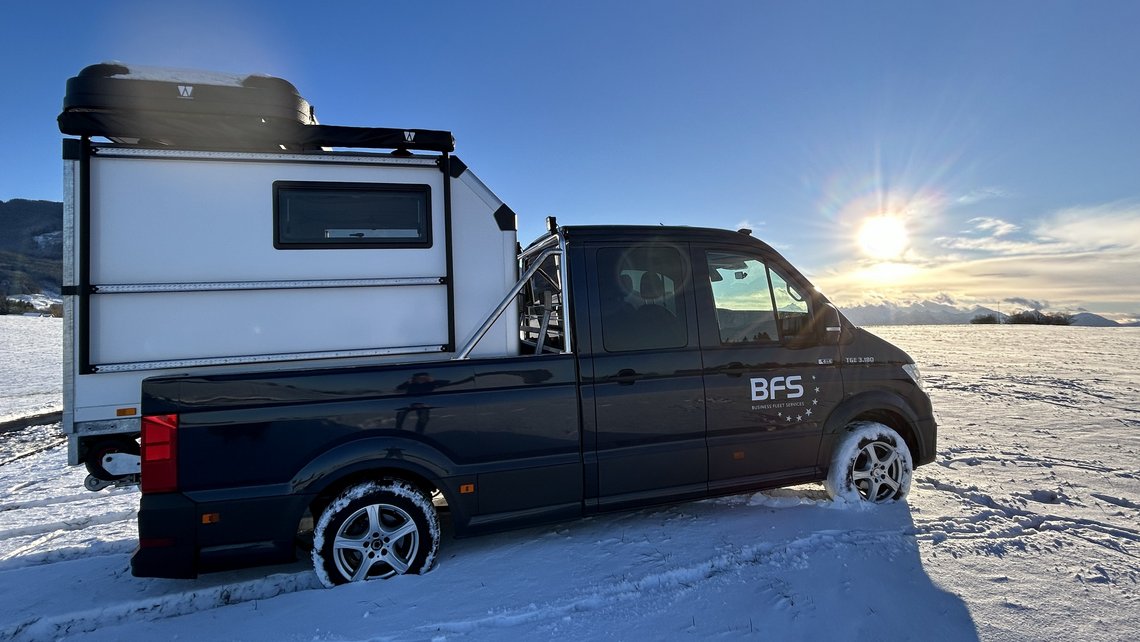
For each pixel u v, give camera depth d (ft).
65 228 10.48
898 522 12.87
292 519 10.16
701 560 11.12
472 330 12.57
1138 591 9.87
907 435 14.92
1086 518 13.00
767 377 13.20
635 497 12.25
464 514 11.12
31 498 16.57
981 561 10.96
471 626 9.12
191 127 10.94
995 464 17.30
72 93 10.48
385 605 9.76
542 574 10.76
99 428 10.49
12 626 9.53
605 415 11.96
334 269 11.74
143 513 9.53
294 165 11.59
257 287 11.28
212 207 11.19
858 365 14.11
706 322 12.96
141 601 10.19
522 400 11.43
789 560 11.07
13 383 40.86
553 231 13.08
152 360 10.80
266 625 9.30
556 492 11.67
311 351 11.58
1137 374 37.68
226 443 9.91
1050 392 30.63
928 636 8.69
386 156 12.12
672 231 13.15
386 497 10.66
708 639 8.70
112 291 10.60
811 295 14.01
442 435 10.93
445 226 12.31
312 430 10.28
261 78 11.50
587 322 12.09
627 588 10.19
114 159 10.79
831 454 13.91
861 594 9.78
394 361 12.05
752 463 13.12
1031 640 8.59
